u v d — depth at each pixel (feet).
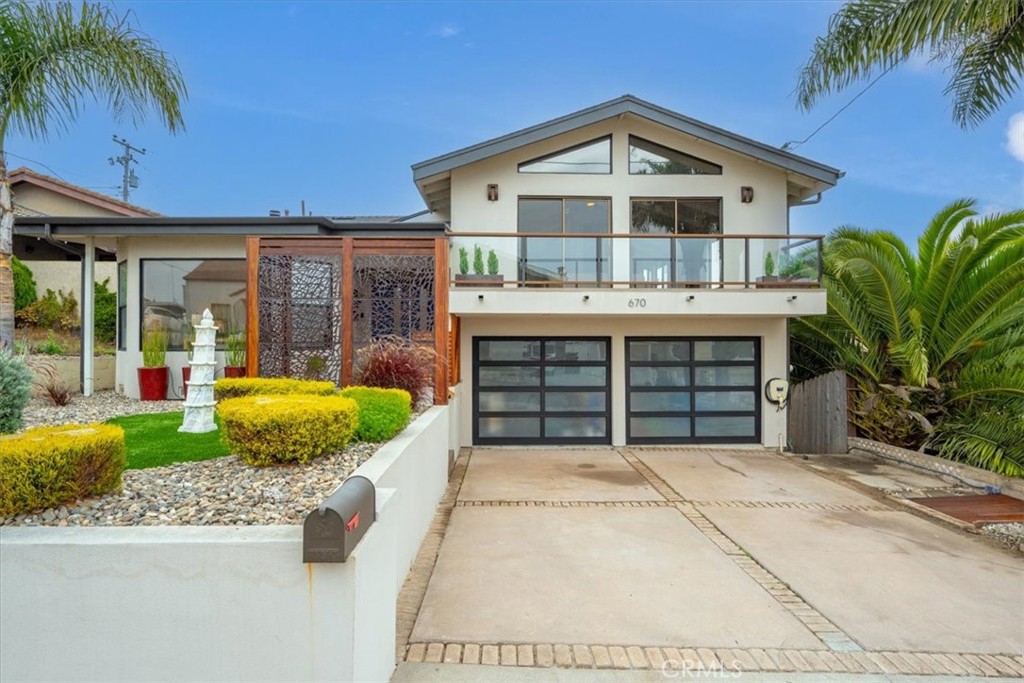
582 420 34.40
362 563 8.13
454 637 11.37
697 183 35.78
